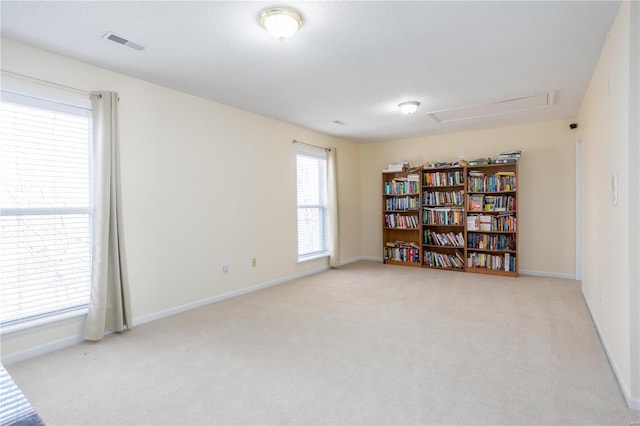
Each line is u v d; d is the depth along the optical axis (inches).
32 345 102.1
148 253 132.5
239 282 169.2
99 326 111.6
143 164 130.8
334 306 147.9
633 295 73.4
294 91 144.9
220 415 72.4
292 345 107.8
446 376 87.7
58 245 109.9
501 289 173.5
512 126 210.5
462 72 125.6
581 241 189.9
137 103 129.0
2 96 98.1
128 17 87.5
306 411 73.6
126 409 74.7
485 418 70.5
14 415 31.5
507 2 82.0
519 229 210.5
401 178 243.3
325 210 233.0
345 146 253.6
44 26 91.6
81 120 114.6
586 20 90.2
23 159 102.9
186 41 100.5
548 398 77.2
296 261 204.7
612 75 92.0
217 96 150.8
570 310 138.6
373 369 91.7
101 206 112.5
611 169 93.4
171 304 139.9
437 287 179.3
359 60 114.6
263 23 87.5
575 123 188.7
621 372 82.0
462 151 227.3
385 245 251.0
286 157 198.4
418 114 181.9
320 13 86.0
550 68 121.9
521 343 107.1
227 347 106.7
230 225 164.9
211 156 156.2
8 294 100.6
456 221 221.8
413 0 80.6
